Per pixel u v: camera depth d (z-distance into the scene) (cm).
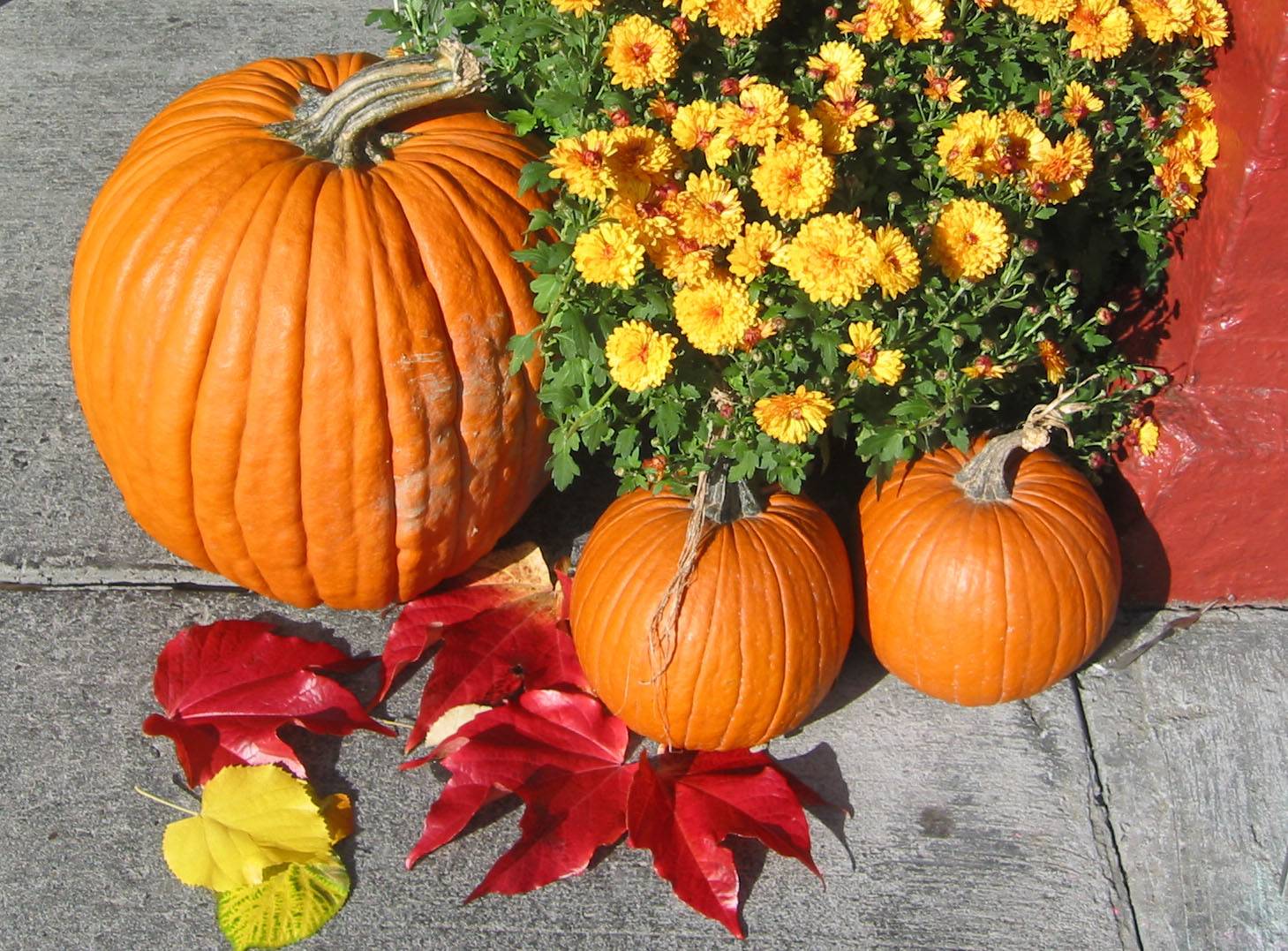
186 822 138
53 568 157
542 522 161
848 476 159
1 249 182
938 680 146
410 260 140
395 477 143
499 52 153
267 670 147
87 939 137
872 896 140
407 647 149
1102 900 141
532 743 143
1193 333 154
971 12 150
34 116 198
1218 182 149
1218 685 153
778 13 148
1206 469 152
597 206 138
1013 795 146
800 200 135
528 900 139
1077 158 142
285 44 209
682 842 139
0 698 149
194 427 140
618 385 141
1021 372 152
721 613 139
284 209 139
